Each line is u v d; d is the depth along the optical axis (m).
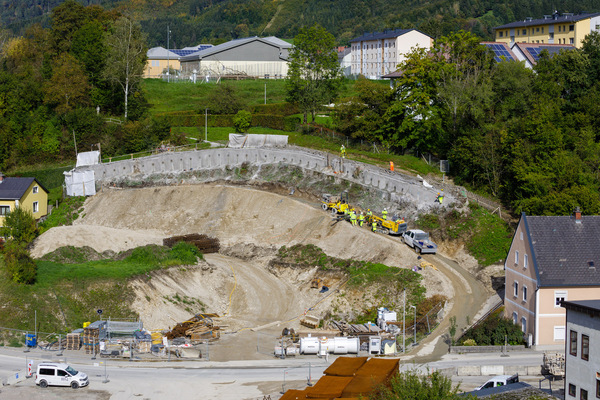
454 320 57.31
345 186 87.06
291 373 52.94
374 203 82.75
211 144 109.94
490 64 97.75
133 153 111.19
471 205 75.25
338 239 76.75
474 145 82.94
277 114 124.31
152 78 151.50
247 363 55.53
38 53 133.75
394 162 92.75
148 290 67.25
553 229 56.56
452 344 55.69
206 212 92.06
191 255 76.75
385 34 153.38
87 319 62.78
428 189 79.19
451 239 72.62
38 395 49.09
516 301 58.28
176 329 61.78
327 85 114.00
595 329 40.03
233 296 72.56
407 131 95.00
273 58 159.12
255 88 143.88
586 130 81.94
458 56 96.44
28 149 113.31
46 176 106.69
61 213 98.56
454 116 90.00
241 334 63.12
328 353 56.97
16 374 51.50
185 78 155.12
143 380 51.97
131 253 78.00
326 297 68.00
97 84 125.88
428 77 93.00
